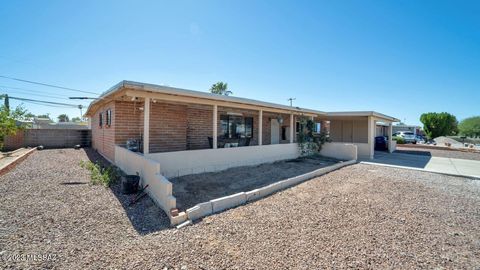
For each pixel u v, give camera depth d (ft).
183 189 18.02
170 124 29.53
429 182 21.88
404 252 9.11
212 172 24.90
